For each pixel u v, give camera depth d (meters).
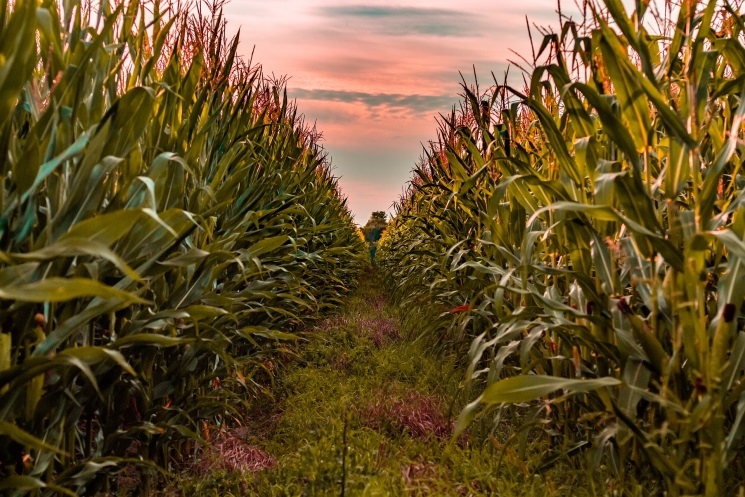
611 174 2.29
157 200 2.42
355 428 3.73
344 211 13.95
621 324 2.53
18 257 1.46
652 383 2.54
